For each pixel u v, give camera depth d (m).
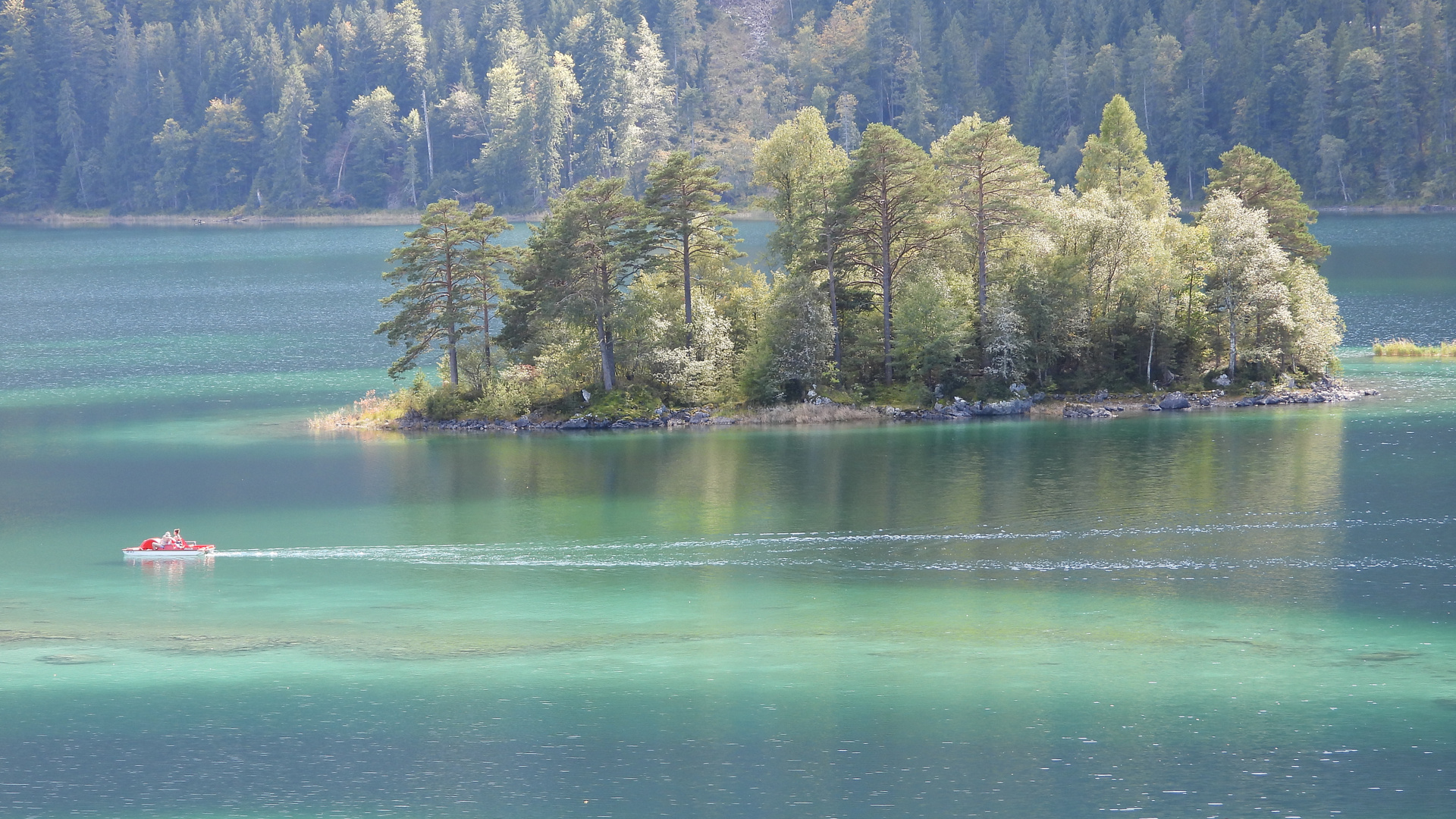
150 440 95.06
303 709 43.97
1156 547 62.38
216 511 72.88
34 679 46.91
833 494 74.19
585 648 50.09
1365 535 63.34
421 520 70.19
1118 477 76.31
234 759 40.22
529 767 39.53
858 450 86.31
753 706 43.91
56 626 53.09
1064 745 40.41
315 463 86.12
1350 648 48.56
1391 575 57.22
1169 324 100.12
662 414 98.69
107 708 44.09
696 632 51.72
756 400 100.69
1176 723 41.94
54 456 89.31
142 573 61.03
